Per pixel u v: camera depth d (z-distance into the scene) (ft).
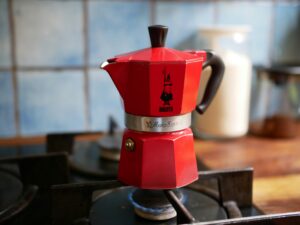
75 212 1.54
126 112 1.41
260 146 2.60
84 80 2.70
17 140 2.58
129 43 2.73
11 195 1.72
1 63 2.51
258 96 3.05
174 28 2.81
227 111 2.59
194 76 1.36
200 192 1.82
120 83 1.35
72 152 2.27
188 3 2.79
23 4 2.47
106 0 2.61
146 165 1.40
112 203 1.69
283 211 1.67
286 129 2.77
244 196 1.71
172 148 1.39
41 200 1.74
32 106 2.64
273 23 3.05
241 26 2.82
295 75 2.68
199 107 1.54
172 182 1.41
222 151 2.49
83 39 2.63
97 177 1.98
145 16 2.72
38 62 2.58
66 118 2.72
